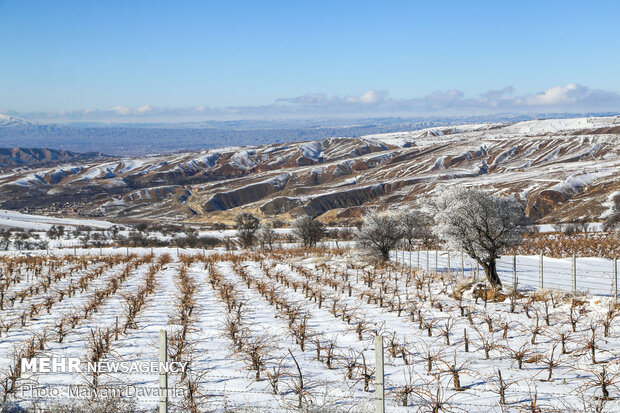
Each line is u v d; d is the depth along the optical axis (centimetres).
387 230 3966
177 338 1470
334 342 1591
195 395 1080
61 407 1007
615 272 1898
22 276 3612
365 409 995
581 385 1105
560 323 1662
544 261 4344
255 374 1262
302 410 991
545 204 16250
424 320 1797
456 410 996
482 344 1488
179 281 3222
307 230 6494
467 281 2422
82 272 3988
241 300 2436
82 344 1609
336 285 2691
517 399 1045
